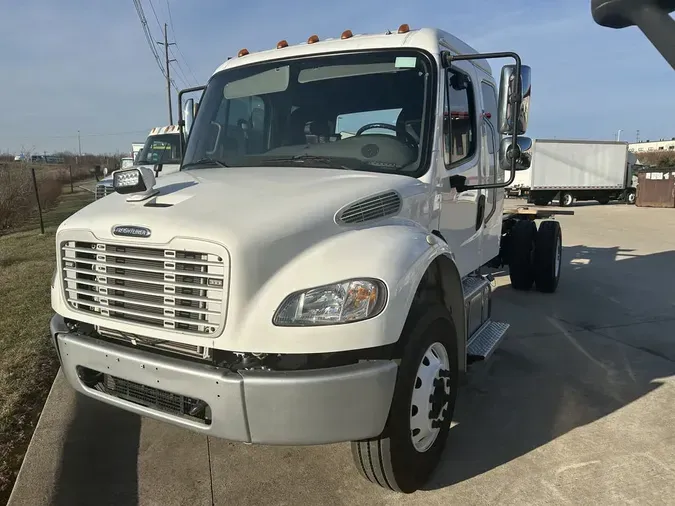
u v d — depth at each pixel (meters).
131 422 3.91
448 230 3.89
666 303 7.36
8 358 5.00
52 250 11.62
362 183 3.08
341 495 3.11
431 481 3.23
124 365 2.69
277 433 2.42
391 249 2.65
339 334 2.38
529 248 7.71
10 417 3.96
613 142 29.55
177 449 3.58
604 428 3.88
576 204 31.03
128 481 3.22
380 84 3.68
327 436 2.44
